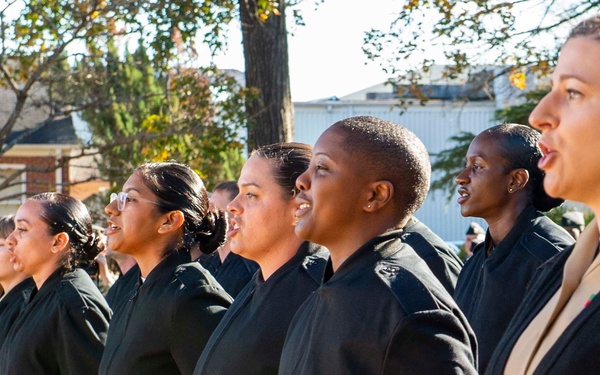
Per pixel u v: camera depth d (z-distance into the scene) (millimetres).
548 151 2451
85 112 15445
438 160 19797
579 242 2549
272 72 12586
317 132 23406
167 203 4727
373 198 3174
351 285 3047
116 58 15172
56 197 5809
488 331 4438
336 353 2969
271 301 3859
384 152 3156
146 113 15414
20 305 6246
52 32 13250
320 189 3172
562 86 2430
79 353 5270
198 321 4363
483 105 23656
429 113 23750
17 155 19891
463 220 23625
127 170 14742
